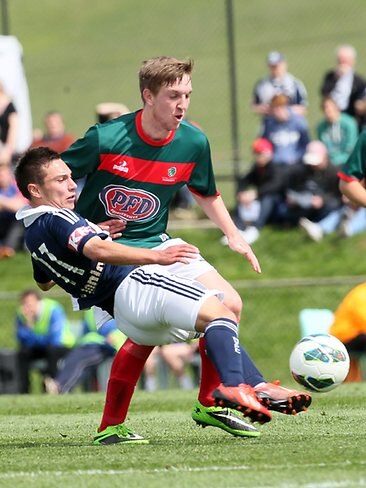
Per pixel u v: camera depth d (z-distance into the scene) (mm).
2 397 39125
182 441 22219
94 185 22438
